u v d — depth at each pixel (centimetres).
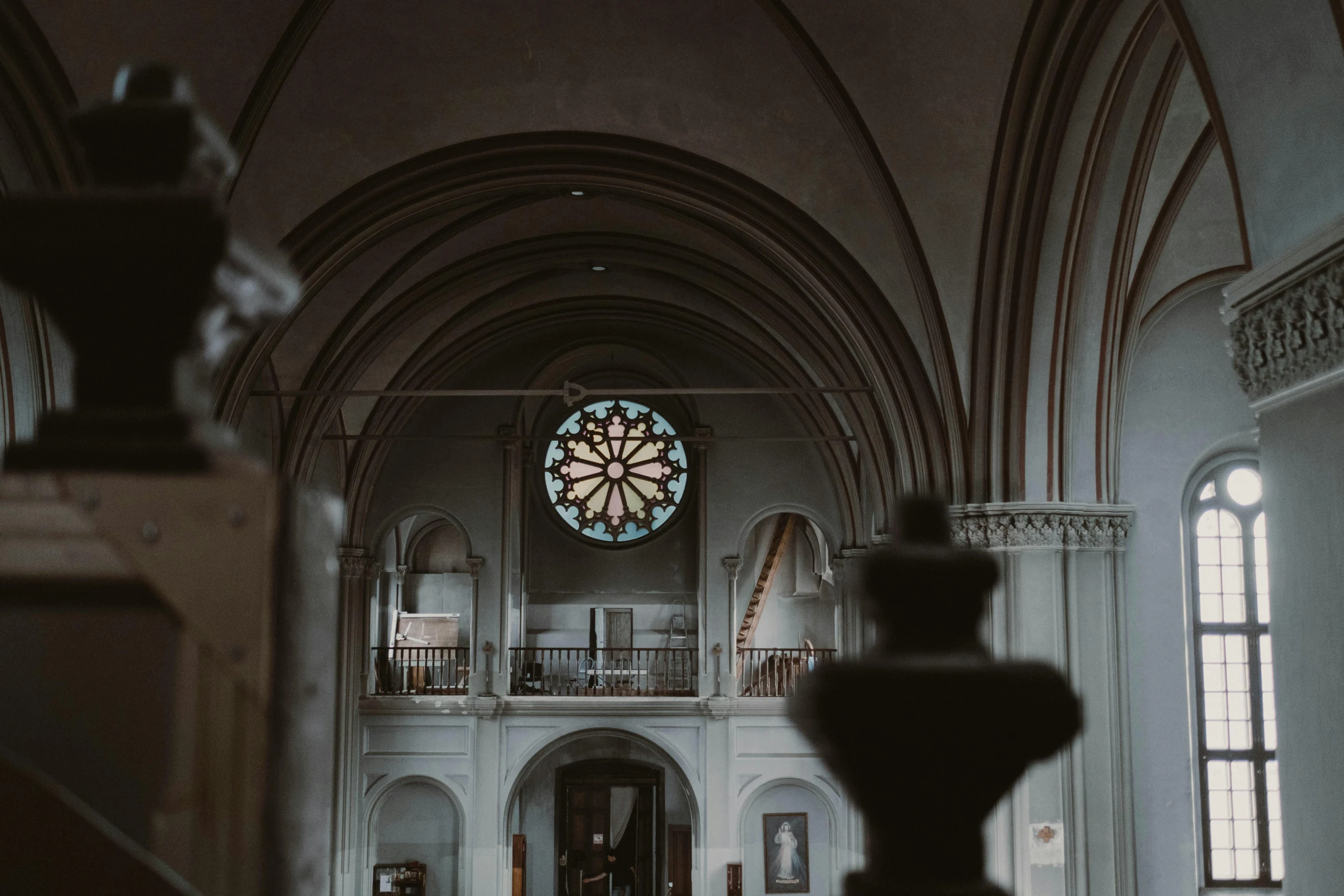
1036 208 1672
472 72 1834
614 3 1742
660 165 1997
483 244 2539
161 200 128
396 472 3102
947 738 104
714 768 3048
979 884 109
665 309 3062
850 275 1970
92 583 124
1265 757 1945
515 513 3152
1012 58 1573
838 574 3055
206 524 124
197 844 121
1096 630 1822
